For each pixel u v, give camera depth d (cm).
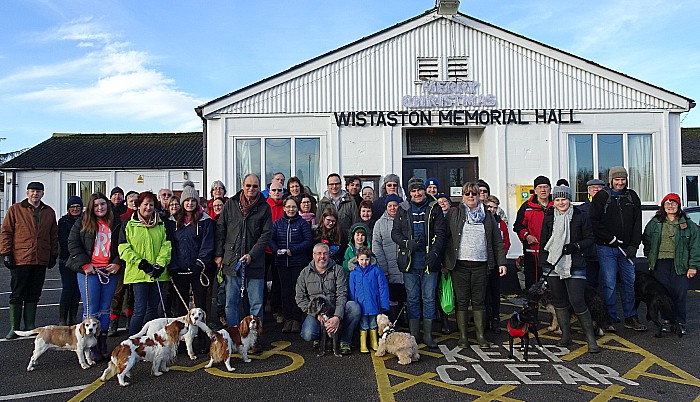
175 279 597
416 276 610
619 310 820
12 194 2134
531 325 560
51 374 520
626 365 534
